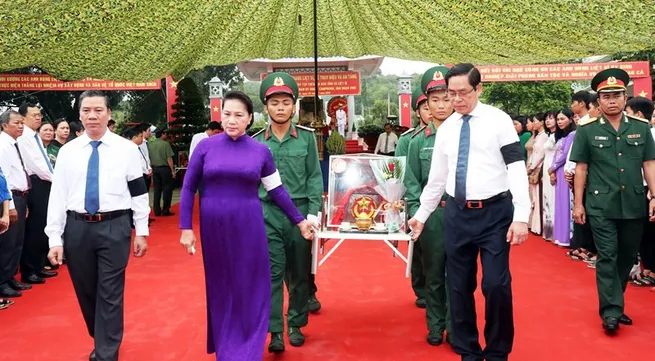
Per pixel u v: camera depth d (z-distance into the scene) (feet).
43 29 11.73
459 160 8.93
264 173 9.75
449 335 10.98
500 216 8.76
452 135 9.14
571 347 10.80
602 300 11.78
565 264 18.12
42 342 11.75
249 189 9.41
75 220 10.25
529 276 16.60
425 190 9.85
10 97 64.59
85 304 10.71
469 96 8.77
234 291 9.33
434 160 9.60
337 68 55.52
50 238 10.41
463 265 9.22
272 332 10.63
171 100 55.06
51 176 17.42
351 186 12.28
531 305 13.65
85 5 11.74
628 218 11.79
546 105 76.48
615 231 11.91
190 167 9.57
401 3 16.89
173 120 55.62
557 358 10.25
